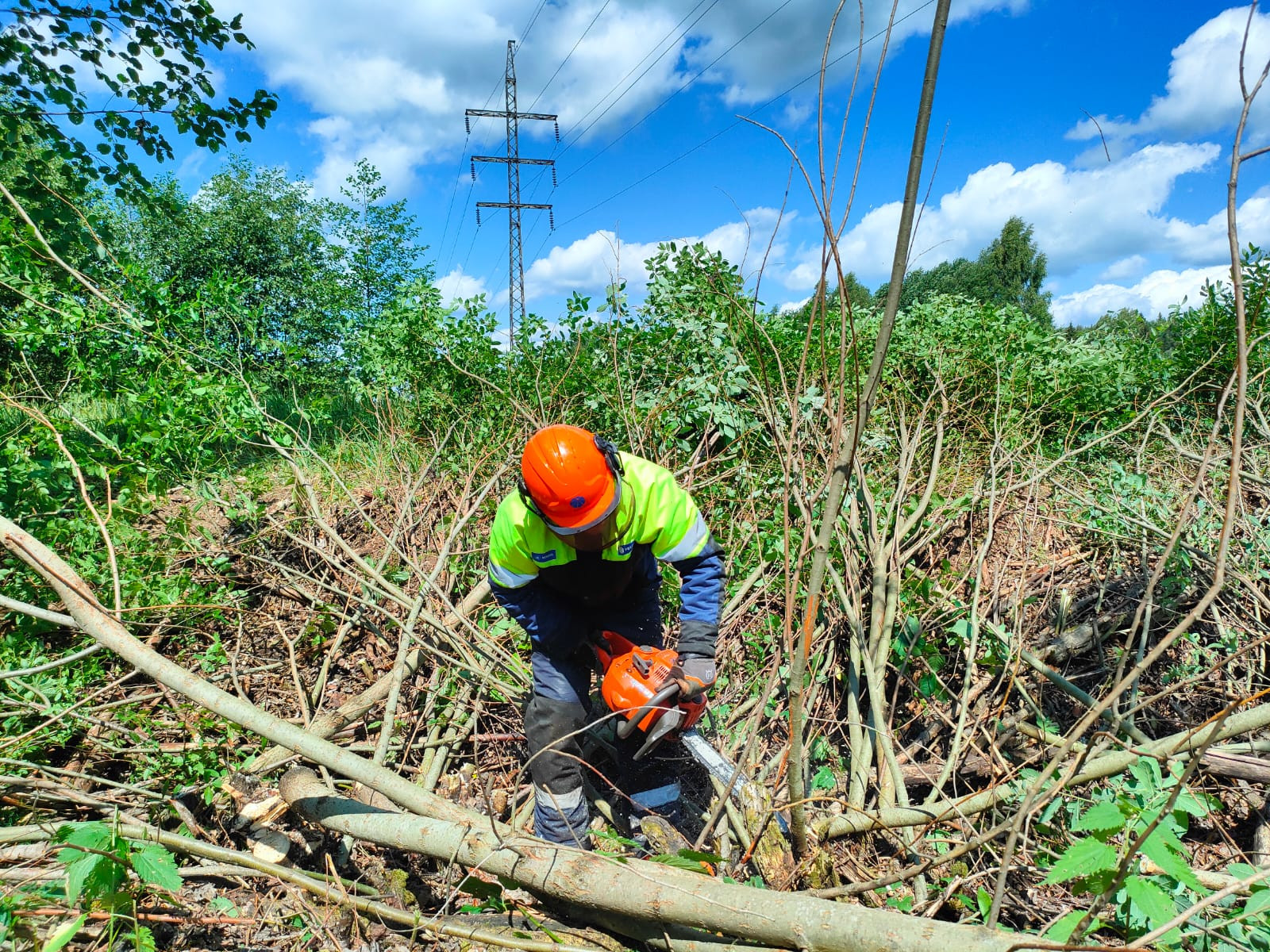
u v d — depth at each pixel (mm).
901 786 2352
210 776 2643
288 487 4828
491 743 3105
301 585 3762
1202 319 5273
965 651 3006
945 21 1186
